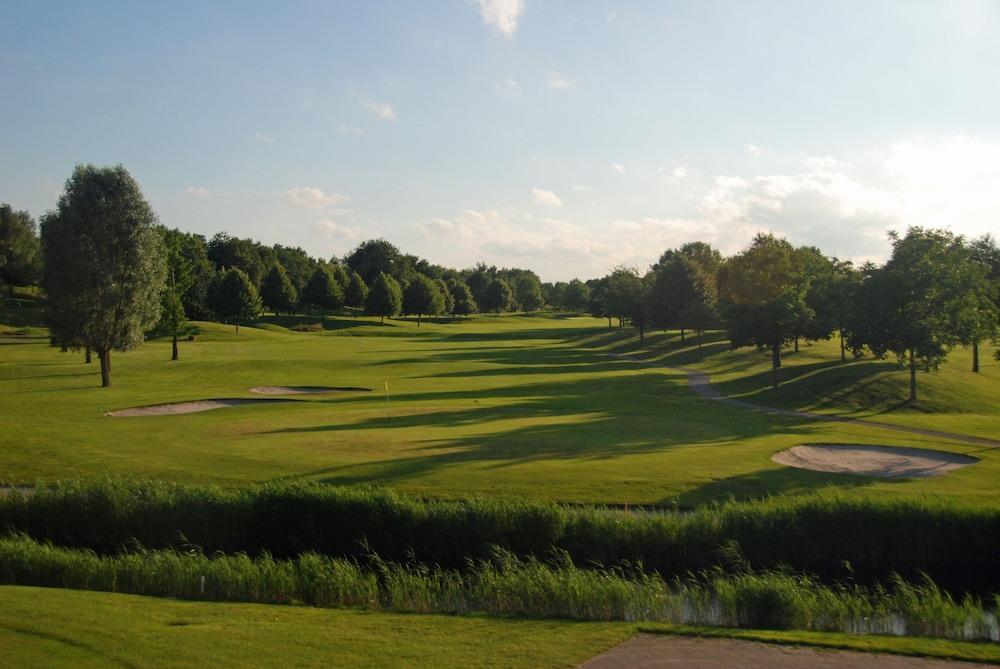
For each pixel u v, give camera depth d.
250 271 168.38
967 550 17.98
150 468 25.75
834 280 65.19
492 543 18.38
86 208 52.25
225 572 16.36
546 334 132.12
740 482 23.16
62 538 20.09
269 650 10.86
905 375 51.06
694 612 14.97
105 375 54.41
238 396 47.66
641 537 18.44
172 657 10.41
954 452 28.45
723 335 91.38
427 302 148.00
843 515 18.42
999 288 50.78
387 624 12.65
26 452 28.12
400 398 48.09
